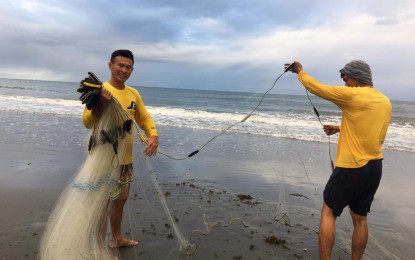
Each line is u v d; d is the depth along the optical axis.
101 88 2.96
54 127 12.39
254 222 4.82
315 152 10.08
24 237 3.91
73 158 7.93
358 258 3.48
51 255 2.84
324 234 3.29
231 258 3.76
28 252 3.58
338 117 22.09
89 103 2.98
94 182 3.05
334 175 3.33
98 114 3.17
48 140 9.95
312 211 5.36
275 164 8.30
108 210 3.25
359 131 3.18
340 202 3.30
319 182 6.95
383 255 4.01
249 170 7.72
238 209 5.32
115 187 3.33
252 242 4.18
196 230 4.43
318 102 35.34
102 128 3.10
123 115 3.17
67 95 37.69
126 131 3.21
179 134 12.45
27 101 22.89
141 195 5.54
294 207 5.51
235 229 4.54
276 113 16.80
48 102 23.05
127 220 4.61
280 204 5.58
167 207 5.19
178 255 3.75
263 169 7.84
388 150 11.65
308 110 17.14
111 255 3.35
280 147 10.54
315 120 17.20
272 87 4.80
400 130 17.19
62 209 3.01
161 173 7.16
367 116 3.16
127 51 3.37
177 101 39.47
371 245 4.25
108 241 3.73
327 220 3.32
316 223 4.90
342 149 3.29
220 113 21.47
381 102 3.21
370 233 4.69
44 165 7.27
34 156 8.05
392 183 7.40
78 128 12.37
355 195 3.29
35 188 5.76
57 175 6.55
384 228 4.91
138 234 4.21
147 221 4.61
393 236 4.63
